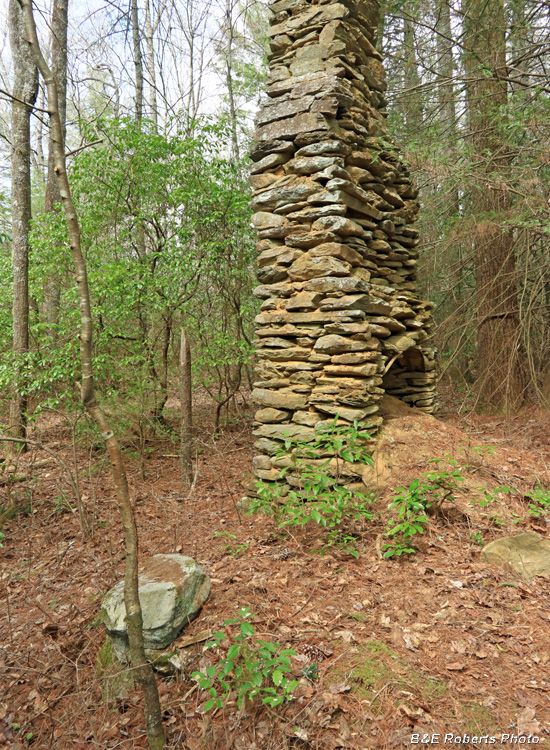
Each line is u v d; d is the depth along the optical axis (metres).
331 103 4.49
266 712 2.33
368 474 4.41
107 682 2.68
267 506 4.33
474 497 4.18
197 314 7.26
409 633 2.72
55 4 8.59
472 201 7.80
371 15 5.41
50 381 6.24
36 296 8.13
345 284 4.46
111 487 5.80
